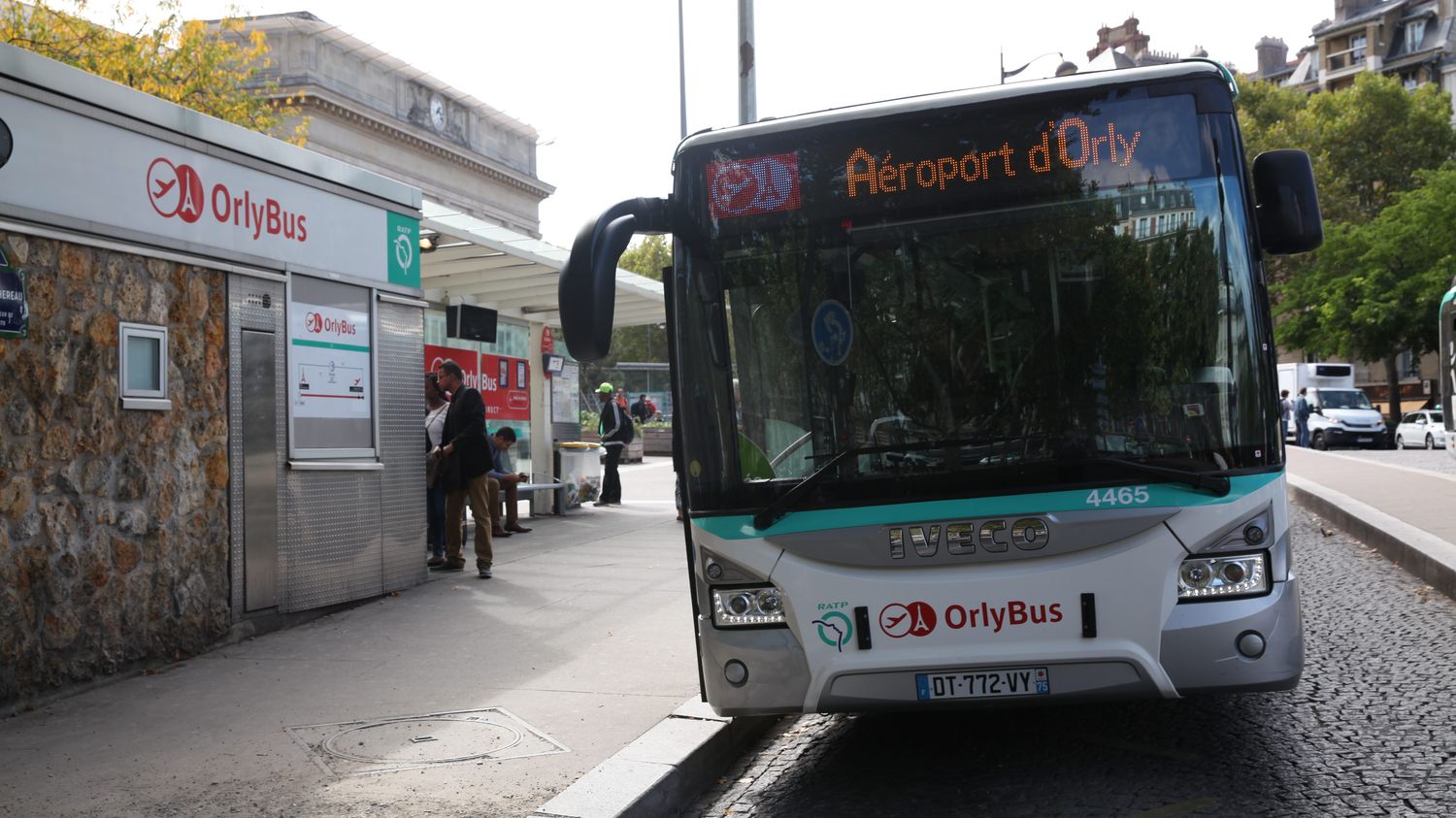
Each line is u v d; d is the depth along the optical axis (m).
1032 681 4.56
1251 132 60.84
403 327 10.07
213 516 7.83
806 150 5.07
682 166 5.16
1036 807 4.52
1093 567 4.54
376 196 9.73
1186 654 4.49
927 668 4.61
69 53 21.30
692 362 5.04
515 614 8.73
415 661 7.25
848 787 4.98
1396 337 47.78
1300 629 4.62
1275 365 4.74
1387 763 4.88
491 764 5.12
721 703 4.82
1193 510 4.54
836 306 4.95
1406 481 18.19
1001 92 4.99
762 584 4.80
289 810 4.61
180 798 4.78
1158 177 4.87
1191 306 4.75
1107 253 4.83
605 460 19.56
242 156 8.20
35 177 6.52
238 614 8.02
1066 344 4.77
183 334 7.64
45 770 5.16
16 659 6.28
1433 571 9.45
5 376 6.32
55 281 6.66
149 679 6.94
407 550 10.00
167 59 22.66
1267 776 4.76
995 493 4.66
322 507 8.91
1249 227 4.82
